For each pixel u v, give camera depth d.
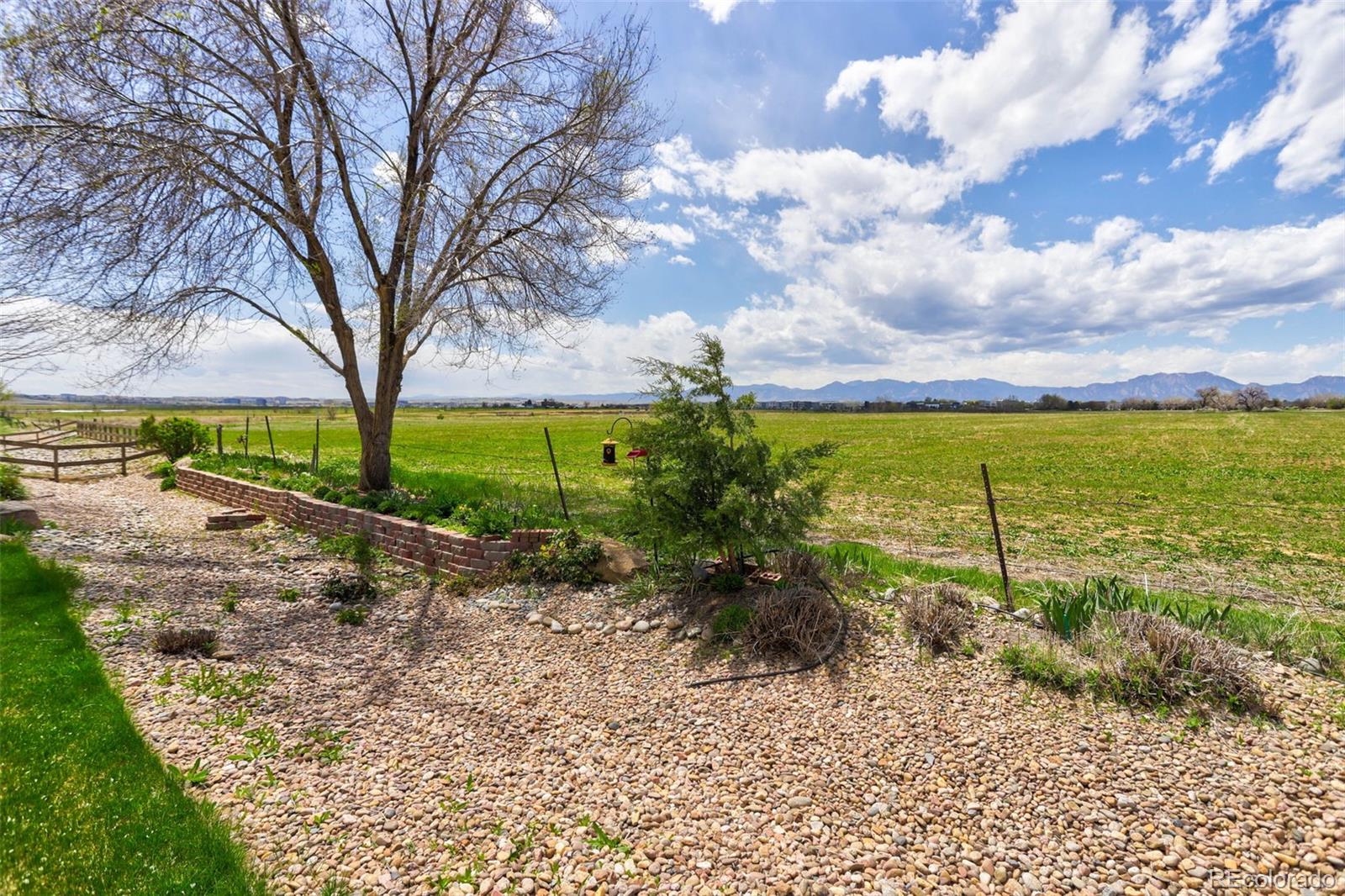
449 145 12.01
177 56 9.45
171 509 13.61
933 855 3.26
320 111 10.84
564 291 12.66
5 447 23.72
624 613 6.81
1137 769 3.81
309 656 6.05
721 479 6.62
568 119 12.02
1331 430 47.62
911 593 6.19
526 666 5.85
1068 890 2.98
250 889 2.99
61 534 10.05
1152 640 4.86
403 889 3.08
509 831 3.54
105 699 4.68
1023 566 9.62
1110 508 15.61
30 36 8.22
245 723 4.66
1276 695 4.48
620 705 5.00
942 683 4.89
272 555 9.77
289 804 3.74
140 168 9.12
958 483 20.98
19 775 3.64
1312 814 3.34
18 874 2.93
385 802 3.82
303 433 47.53
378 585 8.27
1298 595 8.10
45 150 8.71
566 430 53.75
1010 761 3.97
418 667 5.89
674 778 4.02
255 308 11.88
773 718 4.64
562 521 9.27
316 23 10.83
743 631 5.84
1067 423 66.94
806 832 3.46
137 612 6.78
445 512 9.82
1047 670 4.82
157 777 3.82
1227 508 15.45
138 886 2.93
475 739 4.59
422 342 12.25
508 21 11.80
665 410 6.68
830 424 67.31
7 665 5.07
